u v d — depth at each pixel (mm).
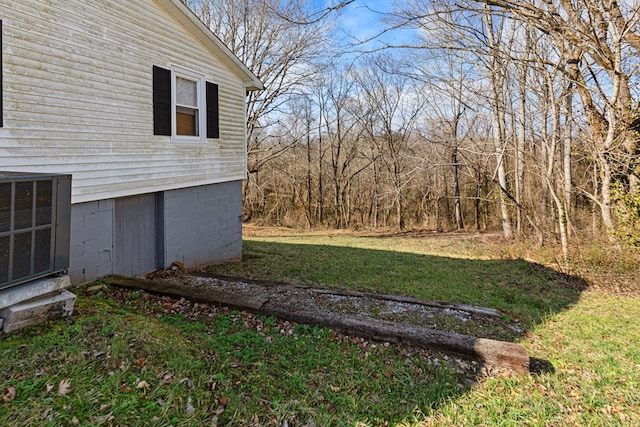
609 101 8172
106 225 5156
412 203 21781
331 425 2381
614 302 5988
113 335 2848
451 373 3227
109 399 2133
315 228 21250
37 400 2023
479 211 20312
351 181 22766
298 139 22359
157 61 6004
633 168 8172
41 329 2816
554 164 9602
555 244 9820
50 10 4297
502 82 11383
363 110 21625
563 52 8055
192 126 7055
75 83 4617
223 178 8016
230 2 17594
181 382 2451
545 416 2662
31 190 2787
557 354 3881
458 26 9320
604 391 3086
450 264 9195
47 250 2926
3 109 3838
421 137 18797
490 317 4941
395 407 2684
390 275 7578
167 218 6441
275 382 2814
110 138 5148
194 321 3910
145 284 4812
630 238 8164
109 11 5086
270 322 3973
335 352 3438
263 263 8438
